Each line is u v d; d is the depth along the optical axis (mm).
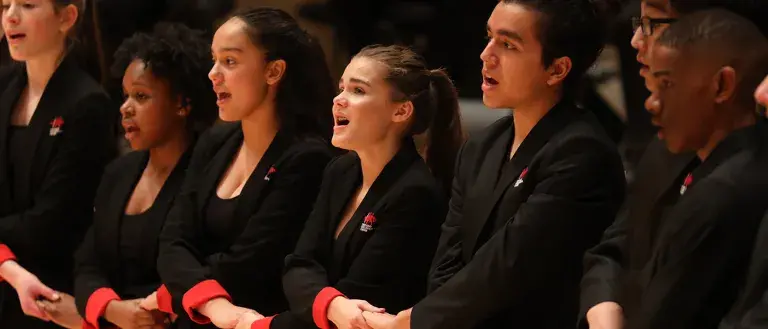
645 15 7281
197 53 10602
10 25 11156
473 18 14461
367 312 8133
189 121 10680
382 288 8477
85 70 11641
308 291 8555
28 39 11148
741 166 6465
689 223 6480
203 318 9461
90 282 10461
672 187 6980
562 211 7496
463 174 8344
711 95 6621
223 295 9297
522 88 7781
